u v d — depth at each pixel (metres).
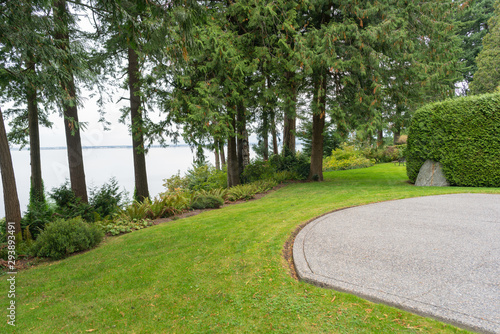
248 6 8.84
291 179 13.60
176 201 8.39
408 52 9.73
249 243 4.52
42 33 5.54
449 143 8.88
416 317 2.33
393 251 3.71
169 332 2.47
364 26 10.16
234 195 9.98
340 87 10.95
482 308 2.33
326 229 4.86
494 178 8.09
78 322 2.79
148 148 9.99
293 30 9.22
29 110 9.88
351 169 18.12
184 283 3.37
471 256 3.42
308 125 20.23
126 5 5.62
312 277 3.09
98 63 10.56
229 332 2.37
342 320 2.36
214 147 9.52
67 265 4.49
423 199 6.95
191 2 3.71
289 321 2.42
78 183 9.42
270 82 11.07
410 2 9.66
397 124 10.79
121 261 4.37
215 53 8.35
